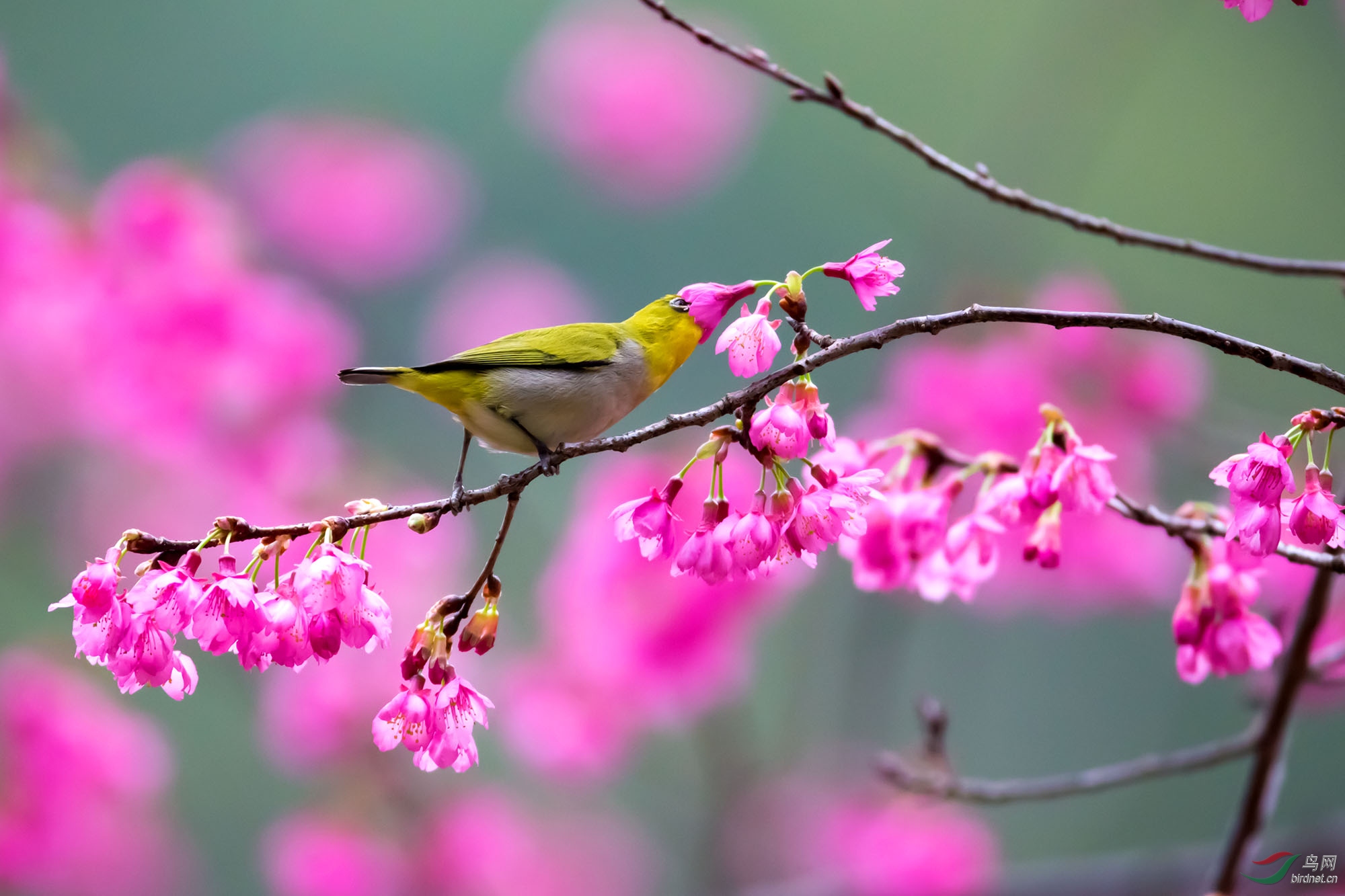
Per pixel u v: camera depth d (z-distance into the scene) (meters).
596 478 4.25
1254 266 3.44
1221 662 3.42
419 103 9.48
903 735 6.73
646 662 4.17
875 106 9.27
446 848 4.73
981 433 4.66
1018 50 8.20
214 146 7.18
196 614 3.34
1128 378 4.57
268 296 4.72
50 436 5.52
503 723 5.31
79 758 4.71
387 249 6.87
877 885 4.43
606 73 6.99
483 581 3.38
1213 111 8.77
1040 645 7.37
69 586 5.78
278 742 4.69
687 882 5.48
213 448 4.75
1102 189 8.61
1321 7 8.56
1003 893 4.35
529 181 9.30
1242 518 3.35
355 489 5.01
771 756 5.35
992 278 5.04
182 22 9.58
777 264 9.13
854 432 4.80
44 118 8.38
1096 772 3.50
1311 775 6.82
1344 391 3.35
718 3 9.02
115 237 4.56
